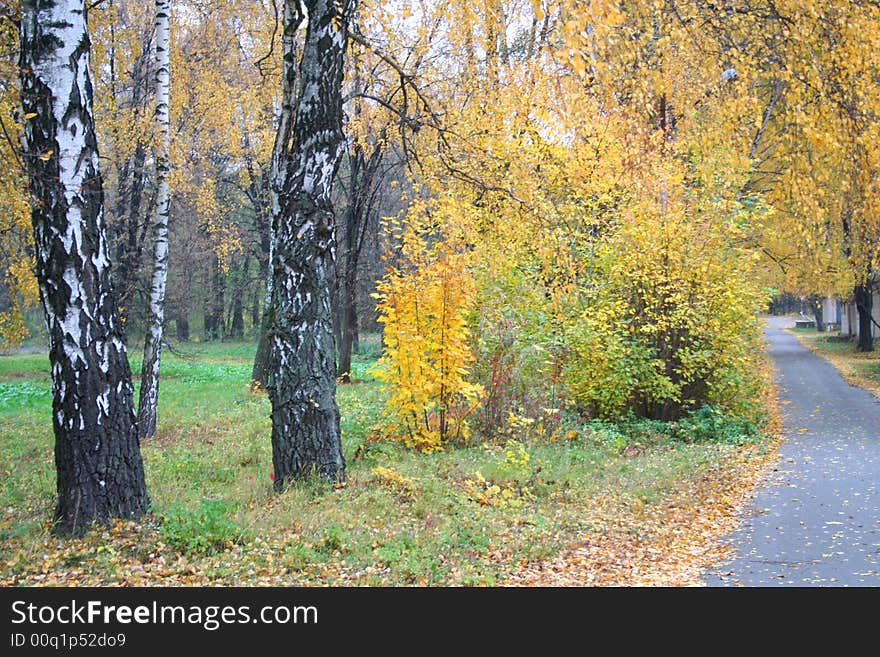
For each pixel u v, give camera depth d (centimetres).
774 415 1984
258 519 775
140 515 757
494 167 1150
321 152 931
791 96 1224
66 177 712
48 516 795
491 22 1170
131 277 2322
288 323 941
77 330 725
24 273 1395
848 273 3120
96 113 1772
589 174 1407
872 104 1164
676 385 1638
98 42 1548
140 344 3906
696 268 1619
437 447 1274
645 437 1533
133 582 605
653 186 1536
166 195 1482
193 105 2223
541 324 1500
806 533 813
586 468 1141
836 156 1242
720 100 1476
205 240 3750
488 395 1411
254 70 2258
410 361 1262
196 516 733
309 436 937
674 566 700
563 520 839
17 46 1009
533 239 1272
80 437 730
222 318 5531
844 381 2778
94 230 734
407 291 1298
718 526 859
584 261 1592
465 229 1305
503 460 1111
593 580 651
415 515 830
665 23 1305
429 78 1332
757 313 1869
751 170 1783
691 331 1603
